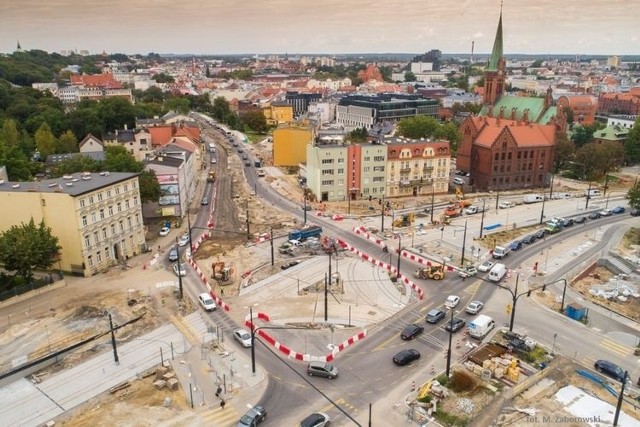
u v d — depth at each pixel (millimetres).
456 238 121438
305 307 86125
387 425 57469
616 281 99250
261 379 65812
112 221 101812
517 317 82875
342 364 69375
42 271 97250
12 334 75438
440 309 85188
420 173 161500
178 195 134375
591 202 157000
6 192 94812
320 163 150625
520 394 62625
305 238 117375
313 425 55812
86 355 71000
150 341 74625
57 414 59156
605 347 74188
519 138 173875
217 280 96562
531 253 112812
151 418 58375
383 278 98000
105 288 91438
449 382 65000
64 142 195375
